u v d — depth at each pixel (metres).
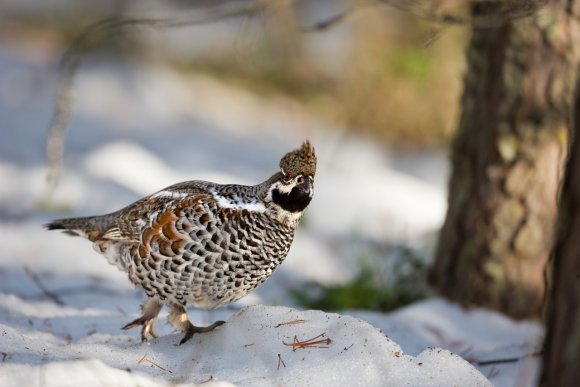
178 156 20.31
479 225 10.60
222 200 7.74
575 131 5.79
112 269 12.05
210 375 6.97
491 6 10.26
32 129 21.89
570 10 9.91
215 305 8.12
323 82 27.70
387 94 23.78
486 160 10.52
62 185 16.02
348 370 6.79
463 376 6.82
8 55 30.08
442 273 11.11
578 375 5.58
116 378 6.12
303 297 11.64
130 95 26.81
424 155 23.47
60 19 35.06
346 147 23.08
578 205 5.68
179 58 30.83
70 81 11.20
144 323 8.30
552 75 10.05
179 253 7.71
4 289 10.54
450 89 23.16
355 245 14.77
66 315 9.62
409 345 9.33
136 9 32.22
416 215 17.53
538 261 10.44
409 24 23.39
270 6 10.71
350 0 24.39
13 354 6.68
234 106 27.72
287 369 6.87
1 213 14.30
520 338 9.95
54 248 12.56
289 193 7.75
